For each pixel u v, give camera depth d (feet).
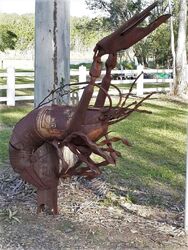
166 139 27.09
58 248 11.36
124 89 49.52
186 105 43.91
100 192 15.56
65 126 11.62
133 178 18.10
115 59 11.31
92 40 98.32
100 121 11.30
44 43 15.42
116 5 82.28
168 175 18.97
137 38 10.66
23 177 12.94
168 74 55.47
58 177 12.97
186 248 11.60
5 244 11.46
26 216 13.23
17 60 87.97
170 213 14.16
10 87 38.27
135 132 28.78
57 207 13.37
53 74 15.47
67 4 15.51
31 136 12.26
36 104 15.75
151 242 11.88
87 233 12.29
